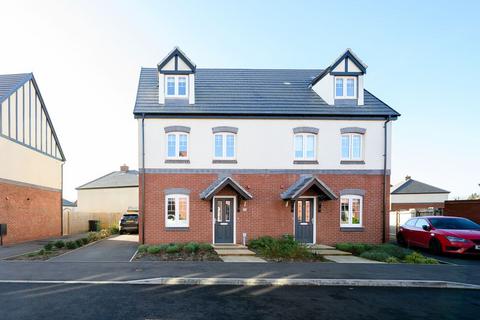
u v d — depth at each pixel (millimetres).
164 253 12172
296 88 17812
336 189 15469
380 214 15547
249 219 15117
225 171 15156
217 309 6586
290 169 15391
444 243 12555
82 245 15078
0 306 6605
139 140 14883
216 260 11078
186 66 15688
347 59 16188
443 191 46281
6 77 18500
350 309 6715
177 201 14938
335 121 15672
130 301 6977
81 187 43000
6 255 12266
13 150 16891
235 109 15430
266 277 8758
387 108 16125
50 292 7527
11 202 16672
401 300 7336
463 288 8336
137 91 16547
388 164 15672
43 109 20656
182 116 15047
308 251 11945
